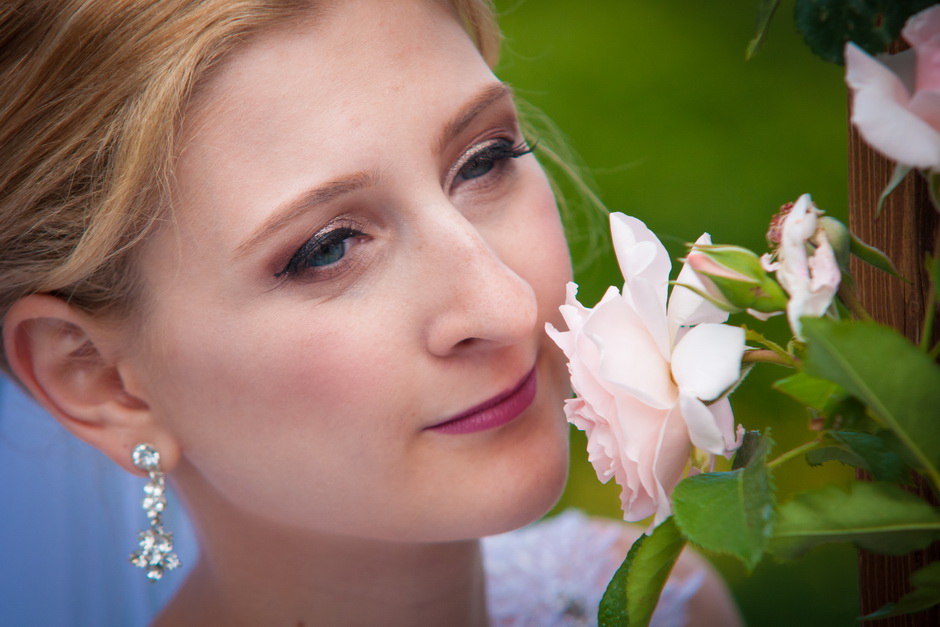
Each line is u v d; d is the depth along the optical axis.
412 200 0.82
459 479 0.84
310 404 0.83
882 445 0.71
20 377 0.88
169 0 0.82
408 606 0.93
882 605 0.79
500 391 0.83
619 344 0.74
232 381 0.84
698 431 0.72
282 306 0.83
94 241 0.84
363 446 0.84
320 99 0.81
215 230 0.82
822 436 0.72
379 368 0.83
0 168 0.86
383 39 0.82
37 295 0.86
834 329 0.69
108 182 0.84
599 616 0.74
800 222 0.71
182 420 0.86
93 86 0.84
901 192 0.77
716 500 0.71
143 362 0.86
